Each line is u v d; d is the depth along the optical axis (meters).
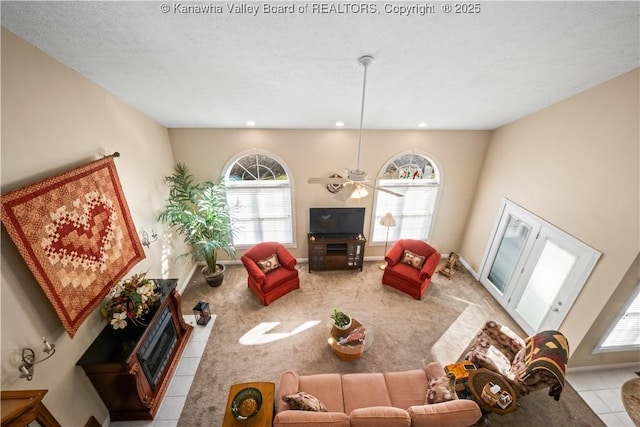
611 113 2.75
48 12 1.57
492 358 2.98
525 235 4.01
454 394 2.33
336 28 1.77
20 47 1.87
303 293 4.72
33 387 1.95
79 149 2.44
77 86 2.41
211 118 3.87
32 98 1.98
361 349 3.25
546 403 2.96
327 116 3.84
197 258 5.30
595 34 1.88
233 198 5.05
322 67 2.32
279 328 3.96
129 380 2.47
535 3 1.55
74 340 2.32
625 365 3.35
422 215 5.52
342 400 2.52
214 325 3.99
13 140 1.84
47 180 2.01
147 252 3.61
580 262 3.13
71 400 2.27
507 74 2.53
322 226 5.21
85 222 2.37
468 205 5.41
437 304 4.49
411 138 4.80
